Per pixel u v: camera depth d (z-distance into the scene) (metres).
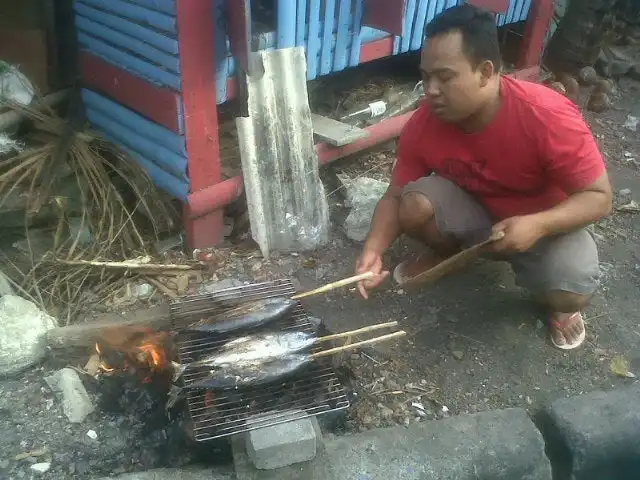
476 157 2.74
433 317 3.19
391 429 2.45
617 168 4.77
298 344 2.47
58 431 2.48
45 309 2.95
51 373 2.72
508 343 3.06
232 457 2.40
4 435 2.45
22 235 3.26
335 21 3.63
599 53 6.05
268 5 3.56
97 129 3.70
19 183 3.22
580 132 2.52
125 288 3.19
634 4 6.23
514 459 2.38
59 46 3.95
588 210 2.53
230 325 2.55
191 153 3.17
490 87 2.46
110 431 2.50
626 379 2.92
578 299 2.86
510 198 2.88
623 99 5.89
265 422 2.20
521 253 2.89
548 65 6.00
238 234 3.67
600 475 2.55
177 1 2.81
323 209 3.62
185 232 3.48
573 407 2.57
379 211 2.95
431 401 2.74
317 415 2.39
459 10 2.38
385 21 3.59
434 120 2.79
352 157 4.37
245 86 3.20
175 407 2.57
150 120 3.30
